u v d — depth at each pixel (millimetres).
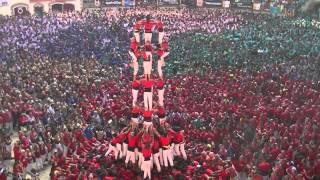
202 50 55000
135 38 27094
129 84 42844
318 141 31734
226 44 58281
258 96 40250
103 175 26672
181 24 70000
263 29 66500
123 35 62750
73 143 30938
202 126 34469
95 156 29094
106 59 52344
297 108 36781
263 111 36219
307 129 33219
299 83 43625
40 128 33250
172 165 27719
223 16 76062
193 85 42219
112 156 28641
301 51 55688
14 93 39062
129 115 35906
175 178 26594
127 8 87062
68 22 69312
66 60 50938
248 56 53344
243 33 64438
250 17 75750
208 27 68562
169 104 37000
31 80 42781
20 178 27406
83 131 33125
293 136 32156
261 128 33375
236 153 30984
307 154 29516
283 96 40906
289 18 73688
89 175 26094
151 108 27062
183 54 53438
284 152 29516
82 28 65562
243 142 32500
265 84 43000
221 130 32844
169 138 27734
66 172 26984
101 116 36062
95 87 41656
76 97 39938
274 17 75375
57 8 86125
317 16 71375
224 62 51062
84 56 53406
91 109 36719
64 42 58156
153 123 27906
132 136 27516
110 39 60750
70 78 43844
